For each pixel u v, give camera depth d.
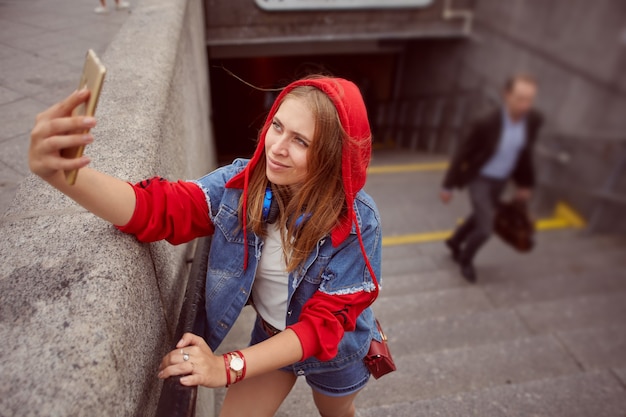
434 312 3.91
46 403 0.73
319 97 1.06
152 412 1.11
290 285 1.27
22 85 2.68
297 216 1.17
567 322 3.81
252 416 1.44
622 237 5.31
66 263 1.00
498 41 7.18
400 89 11.11
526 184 3.99
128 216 1.06
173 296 1.42
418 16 7.29
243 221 1.21
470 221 4.36
